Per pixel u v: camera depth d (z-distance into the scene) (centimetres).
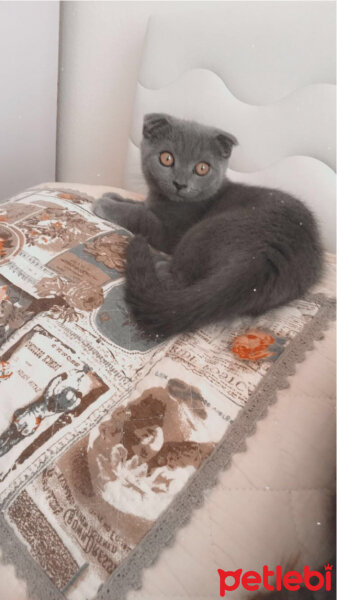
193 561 51
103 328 71
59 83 149
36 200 97
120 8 129
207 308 72
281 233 82
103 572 50
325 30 93
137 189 127
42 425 60
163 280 82
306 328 72
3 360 67
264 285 75
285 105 100
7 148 136
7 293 75
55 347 68
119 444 58
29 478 56
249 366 66
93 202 100
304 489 56
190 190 93
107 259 82
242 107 105
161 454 57
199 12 107
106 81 142
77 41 139
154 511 53
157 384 64
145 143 97
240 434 59
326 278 84
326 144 97
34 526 54
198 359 68
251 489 55
